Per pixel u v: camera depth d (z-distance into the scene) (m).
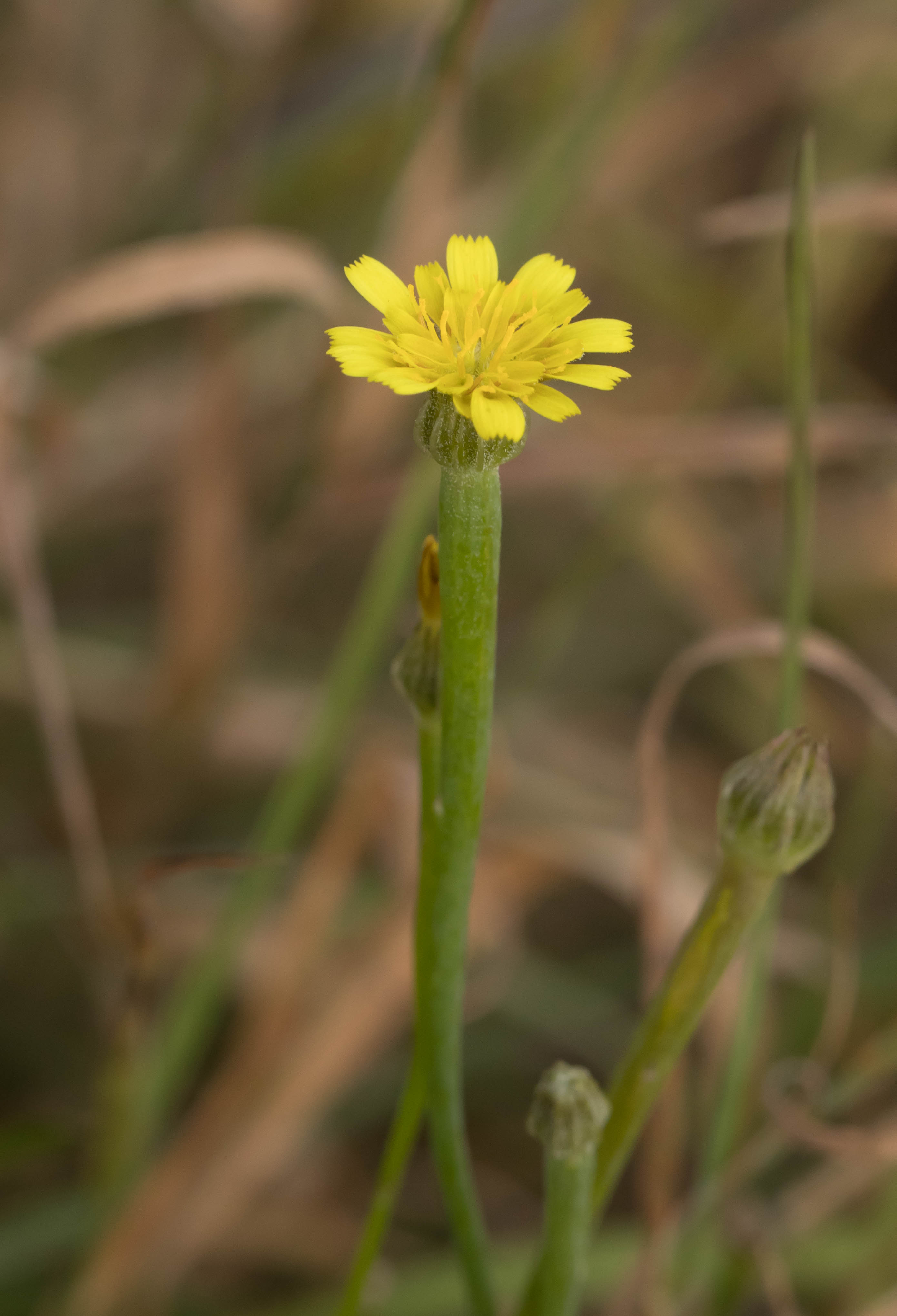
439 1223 0.29
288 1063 0.24
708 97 0.34
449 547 0.17
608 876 0.26
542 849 0.26
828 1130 0.21
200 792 0.33
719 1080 0.26
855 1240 0.23
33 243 0.41
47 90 0.41
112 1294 0.23
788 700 0.21
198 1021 0.23
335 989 0.24
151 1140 0.25
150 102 0.42
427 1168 0.30
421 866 0.18
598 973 0.30
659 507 0.32
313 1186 0.29
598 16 0.28
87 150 0.41
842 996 0.22
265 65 0.32
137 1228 0.23
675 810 0.33
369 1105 0.28
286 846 0.23
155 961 0.23
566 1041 0.30
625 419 0.34
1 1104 0.29
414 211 0.28
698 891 0.27
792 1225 0.22
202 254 0.24
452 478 0.17
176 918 0.29
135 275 0.24
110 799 0.32
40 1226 0.24
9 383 0.24
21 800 0.33
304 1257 0.27
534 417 0.34
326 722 0.23
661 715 0.21
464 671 0.17
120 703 0.33
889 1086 0.28
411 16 0.33
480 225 0.32
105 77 0.41
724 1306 0.22
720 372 0.33
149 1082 0.23
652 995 0.22
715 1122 0.21
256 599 0.30
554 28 0.34
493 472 0.17
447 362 0.17
